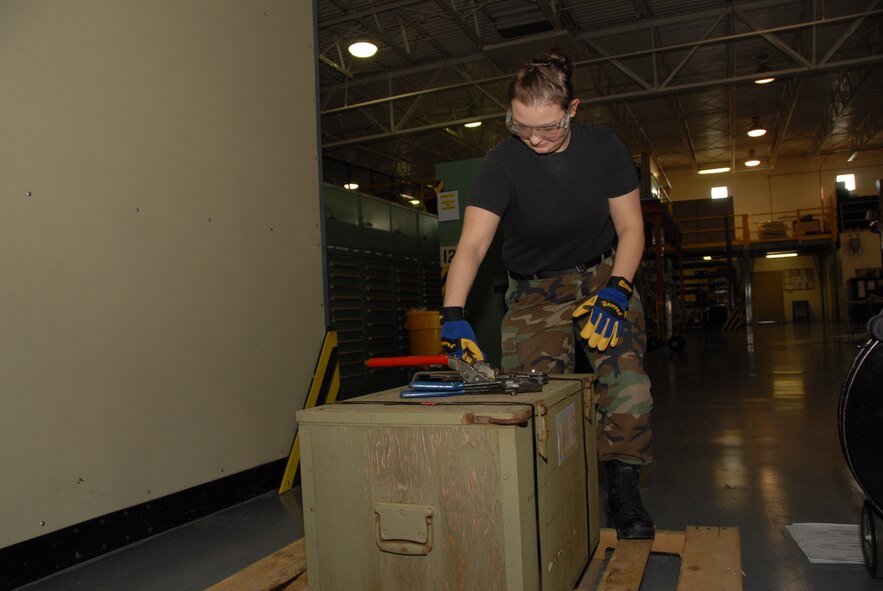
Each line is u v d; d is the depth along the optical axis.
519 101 1.77
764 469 3.42
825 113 18.14
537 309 2.34
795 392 6.22
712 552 1.96
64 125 2.45
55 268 2.38
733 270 21.44
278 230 3.57
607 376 2.14
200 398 3.00
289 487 3.46
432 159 19.75
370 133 16.88
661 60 13.24
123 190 2.67
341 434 1.46
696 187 25.42
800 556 2.20
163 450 2.79
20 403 2.25
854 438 1.66
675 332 17.22
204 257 3.06
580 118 16.80
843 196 21.38
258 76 3.47
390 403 1.54
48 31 2.41
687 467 3.55
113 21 2.66
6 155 2.24
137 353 2.69
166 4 2.92
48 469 2.33
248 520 2.92
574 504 1.78
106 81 2.62
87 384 2.48
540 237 2.21
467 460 1.35
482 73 13.22
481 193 2.06
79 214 2.48
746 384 7.07
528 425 1.40
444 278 5.64
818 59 13.51
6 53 2.27
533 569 1.39
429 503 1.38
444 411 1.37
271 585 1.87
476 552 1.34
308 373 3.74
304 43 3.88
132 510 2.65
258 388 3.36
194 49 3.06
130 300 2.67
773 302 25.56
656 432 4.66
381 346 6.14
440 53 12.09
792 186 24.42
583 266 2.28
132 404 2.66
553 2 9.87
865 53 13.34
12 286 2.24
